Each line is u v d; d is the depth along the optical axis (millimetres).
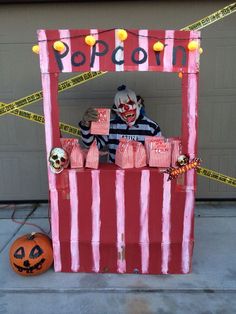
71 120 4258
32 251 2822
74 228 2846
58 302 2598
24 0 3922
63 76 4148
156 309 2512
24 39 4082
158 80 4145
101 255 2896
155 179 2734
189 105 2645
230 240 3512
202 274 2910
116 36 2535
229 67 4102
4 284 2799
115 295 2666
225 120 4246
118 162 2865
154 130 3293
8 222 4027
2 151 4387
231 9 3955
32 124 4305
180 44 2555
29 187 4461
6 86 4215
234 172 4383
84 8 3980
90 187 2762
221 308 2520
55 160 2686
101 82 4168
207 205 4418
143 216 2805
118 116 3316
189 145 2689
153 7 3965
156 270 2906
